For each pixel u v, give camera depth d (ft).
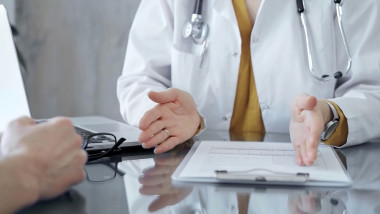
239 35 4.41
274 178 2.21
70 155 2.01
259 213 1.86
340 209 1.90
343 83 4.25
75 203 1.98
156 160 2.81
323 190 2.16
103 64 8.19
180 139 3.16
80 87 8.29
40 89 8.26
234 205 1.96
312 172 2.36
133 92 4.27
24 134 1.99
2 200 1.72
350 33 4.19
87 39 8.14
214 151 2.86
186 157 2.72
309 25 4.32
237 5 4.48
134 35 4.85
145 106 3.98
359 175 2.46
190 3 4.65
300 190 2.16
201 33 4.53
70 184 2.04
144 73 4.65
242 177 2.24
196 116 3.43
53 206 1.94
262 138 3.62
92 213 1.86
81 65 8.22
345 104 3.32
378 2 4.17
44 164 1.89
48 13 8.07
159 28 4.76
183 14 4.60
